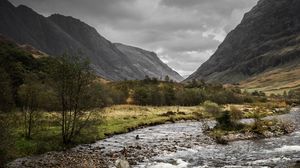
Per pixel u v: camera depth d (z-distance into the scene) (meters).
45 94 41.47
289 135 50.84
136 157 35.31
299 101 174.50
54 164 30.97
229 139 48.19
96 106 42.84
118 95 139.88
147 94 142.00
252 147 41.00
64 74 40.84
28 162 31.50
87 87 41.88
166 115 87.38
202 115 90.56
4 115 30.34
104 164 31.50
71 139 42.81
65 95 41.31
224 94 167.38
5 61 89.12
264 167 29.17
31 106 41.09
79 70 41.19
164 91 150.25
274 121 59.22
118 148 41.41
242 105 144.25
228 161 32.62
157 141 47.91
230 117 59.59
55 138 42.53
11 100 37.56
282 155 34.72
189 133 57.72
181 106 141.00
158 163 32.06
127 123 67.19
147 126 70.12
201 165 31.03
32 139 40.56
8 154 29.23
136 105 134.88
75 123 43.12
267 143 43.75
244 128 54.59
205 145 44.03
